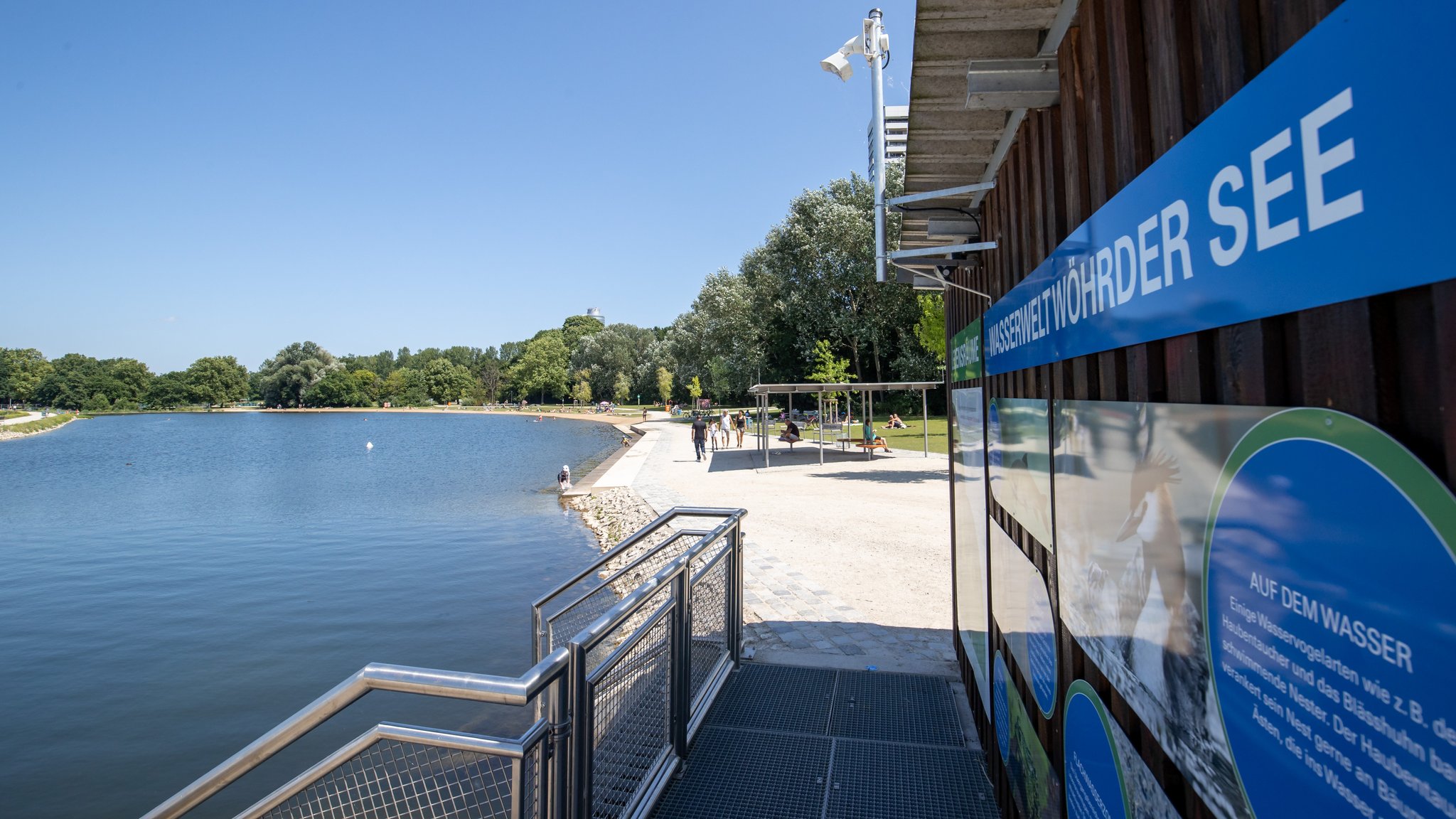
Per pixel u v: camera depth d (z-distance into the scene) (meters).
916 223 4.11
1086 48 1.98
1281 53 1.04
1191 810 1.38
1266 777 1.08
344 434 71.00
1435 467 0.75
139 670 8.68
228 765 2.37
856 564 8.63
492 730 6.73
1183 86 1.39
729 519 4.88
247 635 9.84
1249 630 1.11
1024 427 2.75
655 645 3.51
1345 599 0.88
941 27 2.31
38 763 6.57
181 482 30.72
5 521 20.66
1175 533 1.38
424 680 2.27
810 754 3.82
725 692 4.59
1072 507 2.11
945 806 3.35
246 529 18.36
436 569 13.13
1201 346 1.29
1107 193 1.83
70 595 12.30
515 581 12.11
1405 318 0.79
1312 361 0.97
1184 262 1.32
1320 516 0.93
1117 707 1.77
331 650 9.18
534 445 48.00
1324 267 0.89
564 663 2.50
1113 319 1.72
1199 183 1.24
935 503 13.42
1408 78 0.72
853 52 4.36
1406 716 0.78
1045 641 2.49
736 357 46.47
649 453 29.95
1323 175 0.88
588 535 15.77
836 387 20.33
